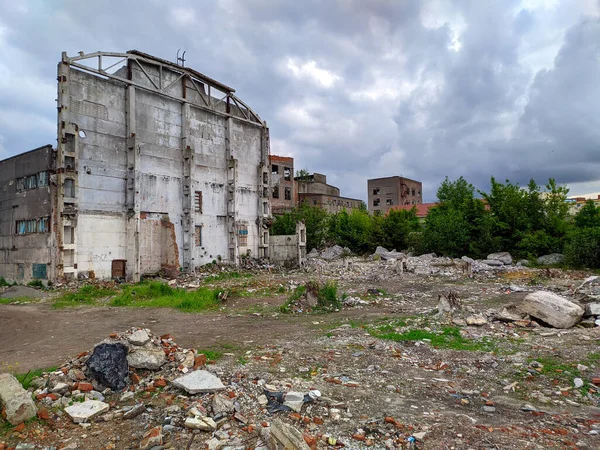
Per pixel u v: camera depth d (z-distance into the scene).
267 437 4.74
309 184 71.94
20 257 23.12
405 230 43.28
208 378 6.37
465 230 34.41
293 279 23.66
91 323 12.43
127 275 23.95
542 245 30.08
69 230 21.56
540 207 32.03
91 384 6.24
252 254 33.88
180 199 27.92
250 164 34.56
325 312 13.77
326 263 35.19
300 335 10.29
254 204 34.69
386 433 4.85
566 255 26.98
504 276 23.41
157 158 26.50
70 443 4.80
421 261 31.72
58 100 21.25
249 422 5.20
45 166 21.61
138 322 12.50
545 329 9.80
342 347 8.91
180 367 6.97
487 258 31.45
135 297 17.70
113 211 23.64
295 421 5.23
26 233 22.77
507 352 8.09
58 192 20.97
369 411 5.53
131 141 24.44
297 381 6.71
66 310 15.16
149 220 25.73
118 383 6.32
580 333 9.11
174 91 27.95
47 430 5.12
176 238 27.28
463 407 5.78
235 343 9.51
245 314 13.69
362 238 45.66
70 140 21.64
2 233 24.81
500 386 6.57
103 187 23.20
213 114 31.05
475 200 35.66
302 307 14.24
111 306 16.03
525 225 32.12
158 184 26.48
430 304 14.73
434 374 7.18
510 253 32.28
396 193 84.19
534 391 6.31
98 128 23.11
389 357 8.11
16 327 12.05
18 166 23.72
